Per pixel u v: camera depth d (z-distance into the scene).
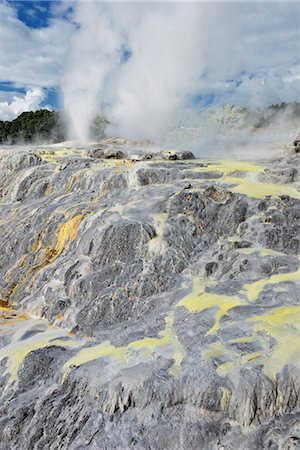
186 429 7.98
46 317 13.17
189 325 10.34
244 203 15.66
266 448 7.48
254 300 11.07
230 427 7.98
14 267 16.41
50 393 9.43
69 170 22.92
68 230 16.39
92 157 26.27
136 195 17.66
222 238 14.75
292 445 7.25
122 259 13.91
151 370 8.95
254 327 9.76
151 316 11.44
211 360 8.88
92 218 16.00
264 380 8.21
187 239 14.59
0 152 29.09
